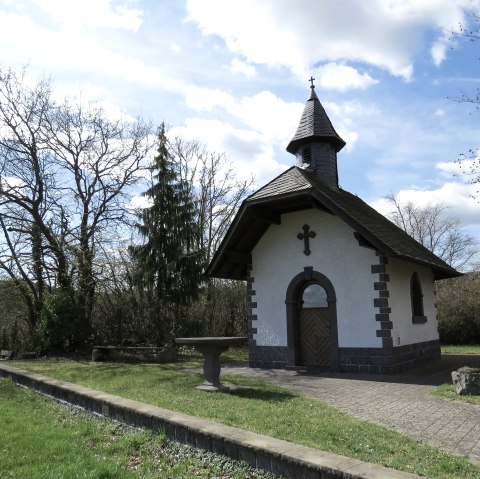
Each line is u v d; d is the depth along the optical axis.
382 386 10.96
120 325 22.64
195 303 24.97
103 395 7.80
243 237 15.45
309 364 14.64
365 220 14.59
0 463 5.42
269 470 4.65
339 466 4.12
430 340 16.89
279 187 14.51
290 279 14.98
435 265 16.03
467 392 9.45
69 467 5.20
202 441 5.46
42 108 23.08
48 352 20.95
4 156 22.38
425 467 5.03
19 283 23.31
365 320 13.51
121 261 22.89
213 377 10.23
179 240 21.86
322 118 17.48
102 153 24.58
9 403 9.05
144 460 5.54
